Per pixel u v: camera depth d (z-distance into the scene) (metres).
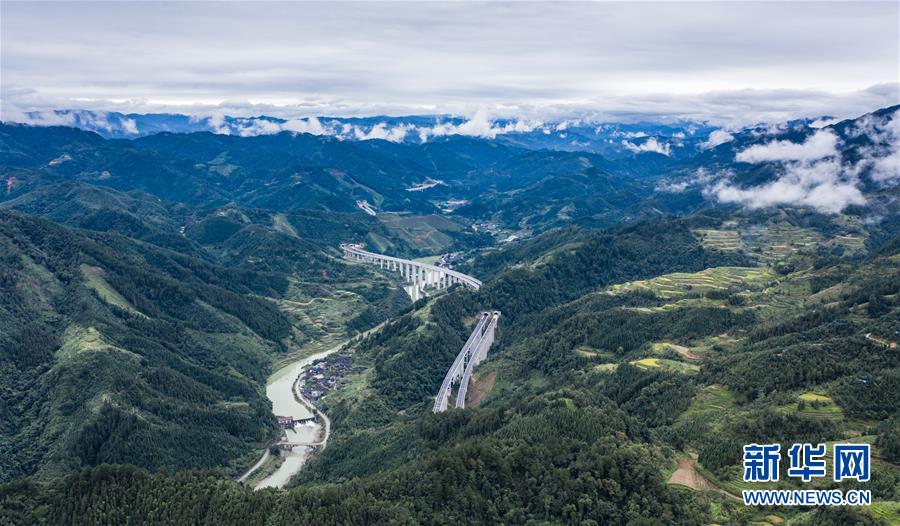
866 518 176.25
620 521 199.25
